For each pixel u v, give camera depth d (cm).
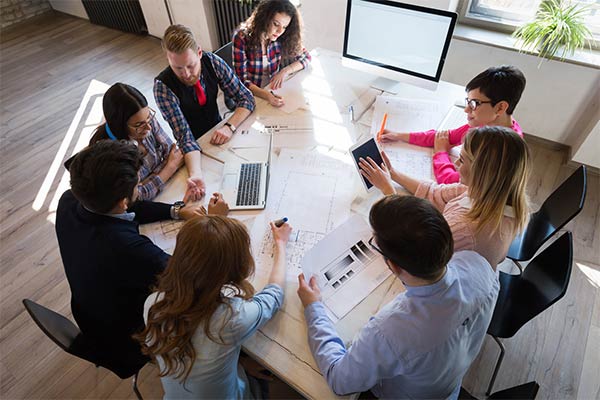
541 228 157
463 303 89
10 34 458
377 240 86
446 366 90
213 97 204
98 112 340
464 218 115
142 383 175
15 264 225
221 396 101
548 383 169
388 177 145
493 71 148
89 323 127
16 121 333
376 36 187
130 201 115
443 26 166
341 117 186
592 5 237
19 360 184
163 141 168
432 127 178
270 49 223
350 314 113
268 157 163
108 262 110
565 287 118
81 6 465
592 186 252
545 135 278
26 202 263
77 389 174
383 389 108
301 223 137
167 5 387
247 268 90
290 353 105
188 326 85
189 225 88
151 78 376
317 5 308
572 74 243
